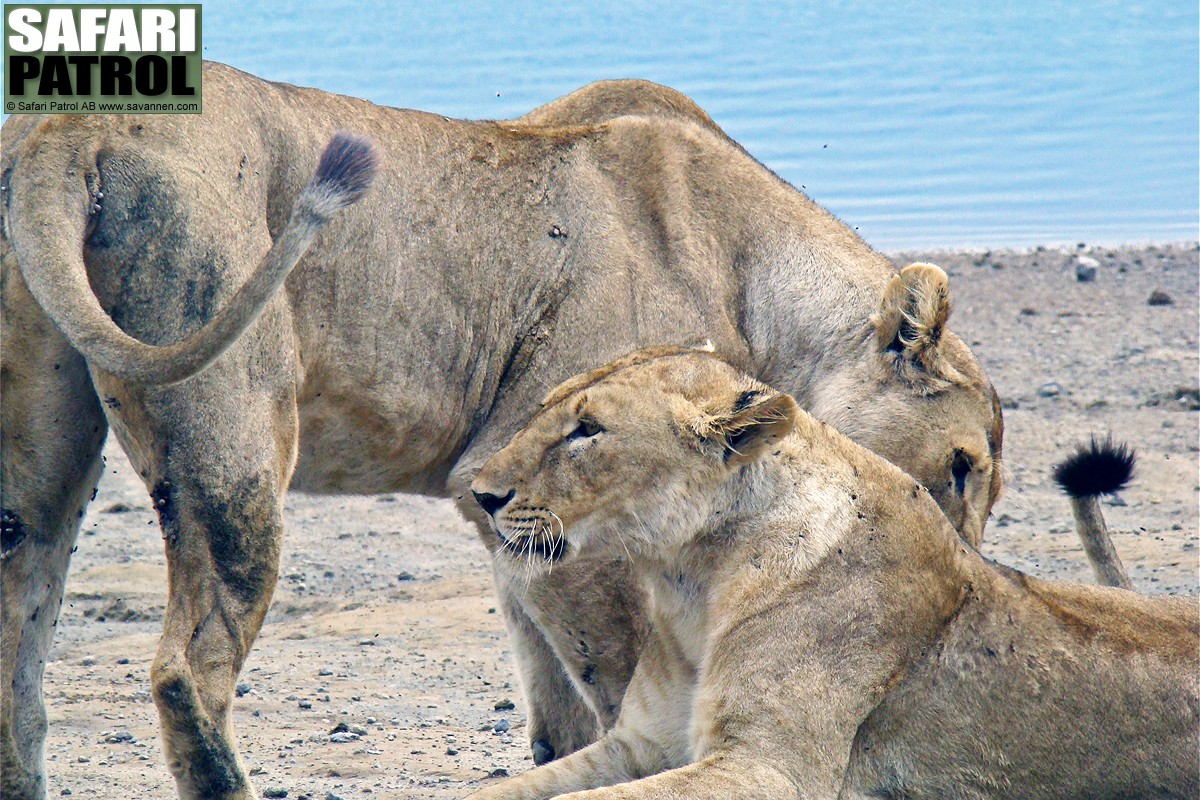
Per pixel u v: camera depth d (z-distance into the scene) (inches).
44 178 360.5
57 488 382.6
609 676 427.5
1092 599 382.0
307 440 422.3
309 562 737.0
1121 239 1379.2
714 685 358.6
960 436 446.6
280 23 2746.1
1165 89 2210.9
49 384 374.0
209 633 372.8
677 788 335.6
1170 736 370.3
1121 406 911.7
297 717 511.2
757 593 360.8
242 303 335.6
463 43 2610.7
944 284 444.5
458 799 420.8
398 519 813.9
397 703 532.1
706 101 2127.2
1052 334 1082.7
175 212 371.2
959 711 366.0
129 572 702.5
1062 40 2800.2
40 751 386.0
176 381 340.2
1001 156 1740.9
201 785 369.7
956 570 374.0
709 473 365.7
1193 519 729.0
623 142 459.2
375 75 2198.6
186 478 372.2
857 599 360.5
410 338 424.8
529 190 444.1
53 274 350.3
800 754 350.0
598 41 2721.5
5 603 378.6
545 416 373.1
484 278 436.1
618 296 442.3
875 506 368.5
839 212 1497.3
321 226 337.1
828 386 454.9
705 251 456.4
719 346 451.8
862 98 2162.9
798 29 2947.8
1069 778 369.7
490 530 440.5
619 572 421.1
